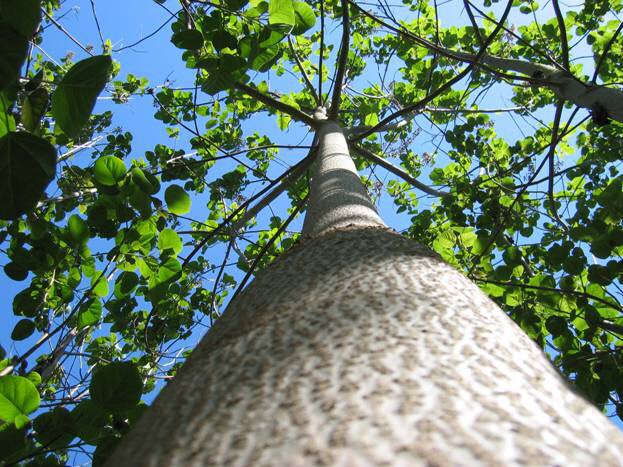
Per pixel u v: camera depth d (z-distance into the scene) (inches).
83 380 74.4
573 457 11.5
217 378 17.5
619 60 110.9
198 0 56.2
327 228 39.4
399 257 28.9
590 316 65.9
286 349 18.1
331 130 83.5
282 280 28.0
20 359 48.3
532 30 124.5
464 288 25.6
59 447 38.2
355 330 18.5
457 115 123.3
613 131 112.3
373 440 11.8
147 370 86.2
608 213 70.1
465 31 126.0
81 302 53.6
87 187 88.2
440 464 10.9
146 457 13.8
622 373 62.0
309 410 13.6
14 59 29.8
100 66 34.4
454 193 105.0
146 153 118.3
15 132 31.0
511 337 20.1
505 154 121.0
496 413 13.0
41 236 55.3
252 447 12.6
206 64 57.7
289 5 53.9
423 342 17.3
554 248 71.0
